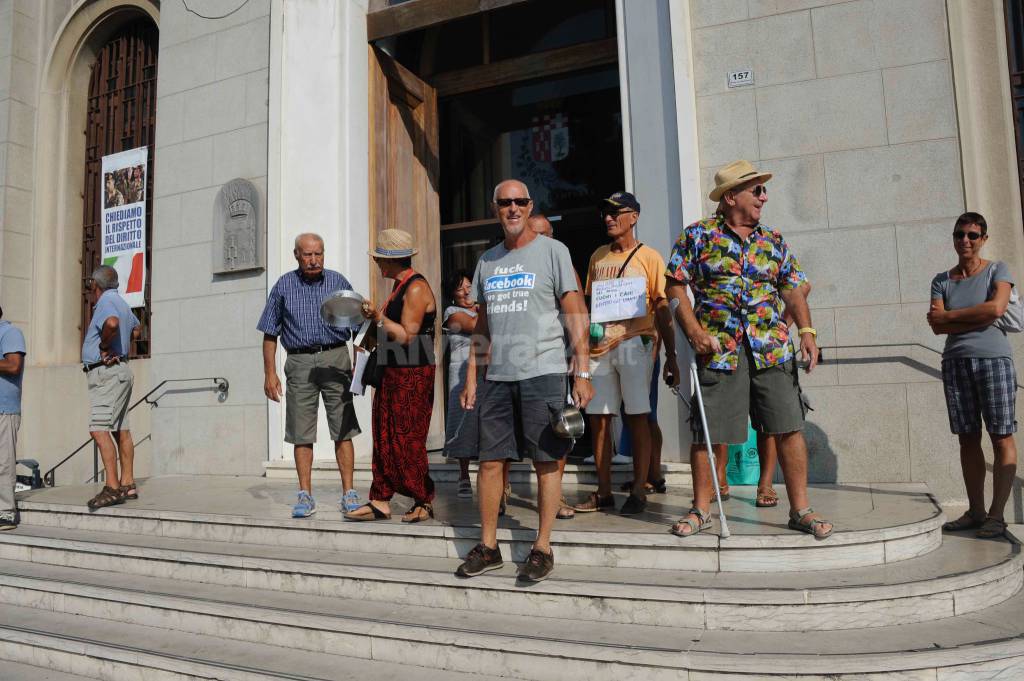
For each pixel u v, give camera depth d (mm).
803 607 2715
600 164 7031
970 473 3867
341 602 3324
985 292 3793
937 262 4688
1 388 4816
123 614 3645
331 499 4797
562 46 7191
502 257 3238
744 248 3232
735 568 3037
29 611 3928
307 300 4148
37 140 8617
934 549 3398
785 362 3186
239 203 6824
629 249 4020
